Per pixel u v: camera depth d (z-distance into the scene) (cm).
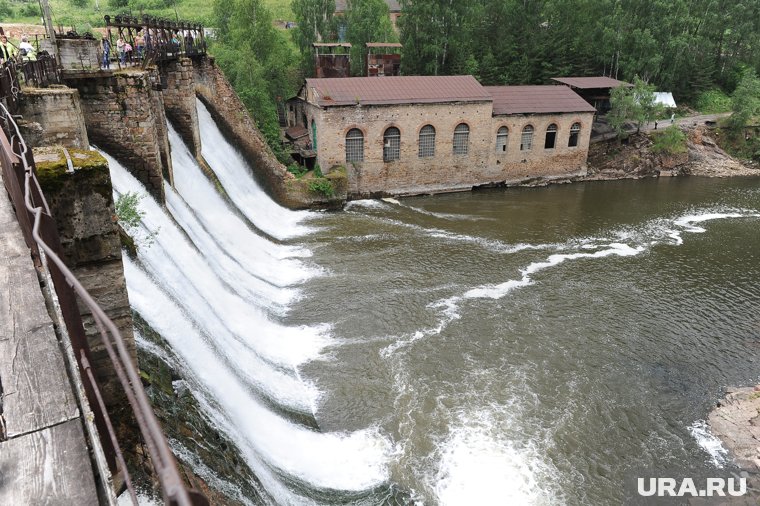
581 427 1822
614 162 5381
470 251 3241
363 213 3981
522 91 4981
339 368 2058
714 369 2159
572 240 3491
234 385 1694
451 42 5941
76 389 483
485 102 4488
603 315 2527
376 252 3175
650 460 1708
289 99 5069
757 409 1925
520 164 4888
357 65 5934
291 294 2609
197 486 1103
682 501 1563
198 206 2850
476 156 4666
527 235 3569
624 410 1912
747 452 1744
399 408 1864
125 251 1667
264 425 1659
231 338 1956
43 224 624
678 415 1905
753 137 5866
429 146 4491
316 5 5912
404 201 4384
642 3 6556
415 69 6066
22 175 649
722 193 4728
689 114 6556
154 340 1458
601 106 5775
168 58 2836
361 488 1542
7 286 631
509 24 6412
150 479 979
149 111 2273
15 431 441
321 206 4031
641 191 4781
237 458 1363
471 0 5962
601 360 2184
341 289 2672
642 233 3656
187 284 1950
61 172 850
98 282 938
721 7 7225
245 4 5075
